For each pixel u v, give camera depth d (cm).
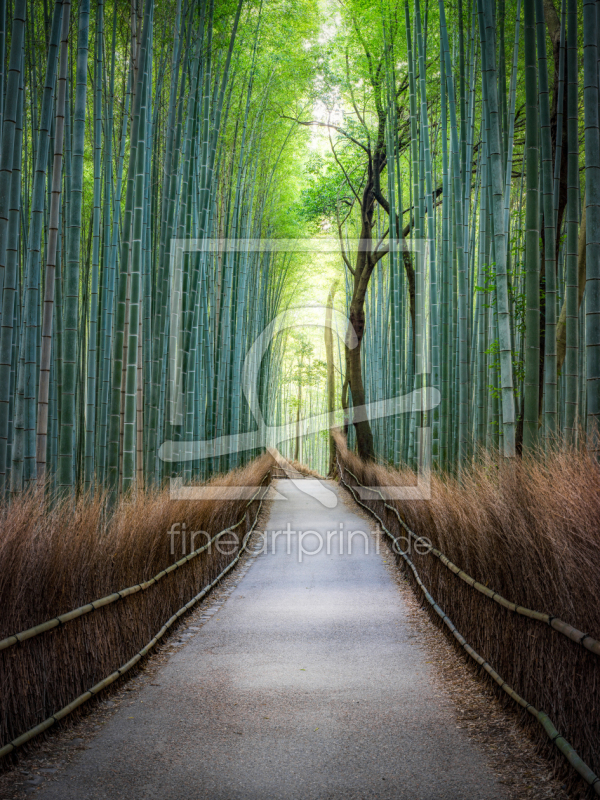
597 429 310
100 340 634
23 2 334
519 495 294
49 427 534
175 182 600
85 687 292
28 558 248
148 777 227
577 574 214
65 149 529
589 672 205
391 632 438
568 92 390
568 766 214
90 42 622
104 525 354
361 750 250
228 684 331
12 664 236
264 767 235
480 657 334
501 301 430
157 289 581
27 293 396
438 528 458
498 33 610
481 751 246
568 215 393
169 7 600
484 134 595
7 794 212
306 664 366
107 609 322
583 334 632
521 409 572
